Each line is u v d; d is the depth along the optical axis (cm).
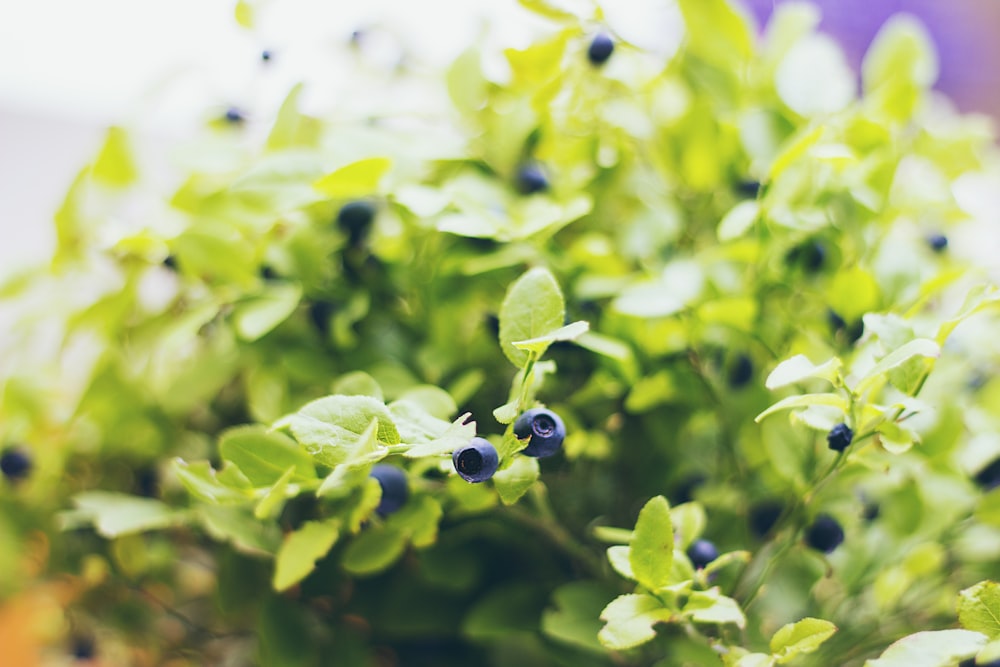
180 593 43
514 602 36
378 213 38
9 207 70
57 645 46
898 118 40
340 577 37
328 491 33
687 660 33
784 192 37
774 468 37
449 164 38
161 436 41
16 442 41
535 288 32
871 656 37
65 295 42
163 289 48
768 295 38
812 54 40
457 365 38
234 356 39
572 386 38
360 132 37
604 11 37
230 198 37
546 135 38
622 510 39
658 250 38
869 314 33
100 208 41
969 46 89
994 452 37
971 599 32
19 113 71
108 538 41
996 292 32
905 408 32
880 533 38
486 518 36
